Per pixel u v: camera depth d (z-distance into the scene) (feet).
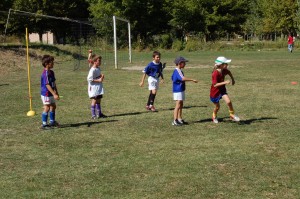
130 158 21.26
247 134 25.79
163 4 164.45
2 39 126.00
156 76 34.63
